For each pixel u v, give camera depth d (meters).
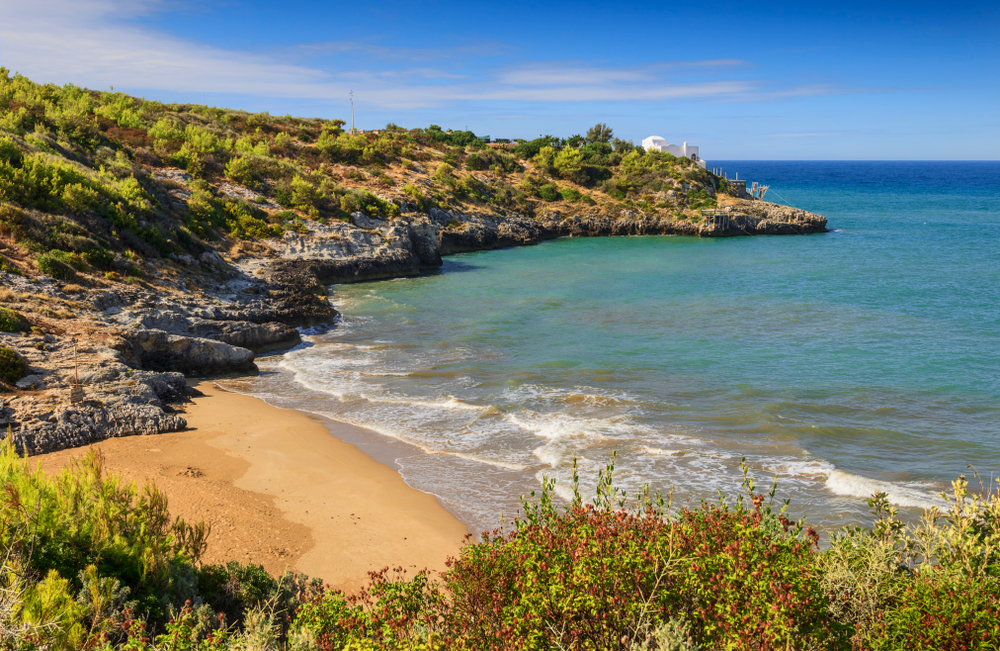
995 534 6.69
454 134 126.12
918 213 126.00
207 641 6.73
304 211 60.47
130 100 78.44
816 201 160.00
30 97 61.59
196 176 59.41
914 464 19.33
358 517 16.06
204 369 28.91
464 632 6.05
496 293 49.88
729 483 17.88
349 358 32.03
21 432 18.70
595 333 36.72
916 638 5.61
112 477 9.81
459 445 20.83
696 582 5.60
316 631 6.59
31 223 33.19
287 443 20.72
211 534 14.62
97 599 7.34
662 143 126.06
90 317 28.20
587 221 93.88
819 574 6.32
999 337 35.19
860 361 30.59
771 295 48.25
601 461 19.34
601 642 5.45
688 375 28.38
